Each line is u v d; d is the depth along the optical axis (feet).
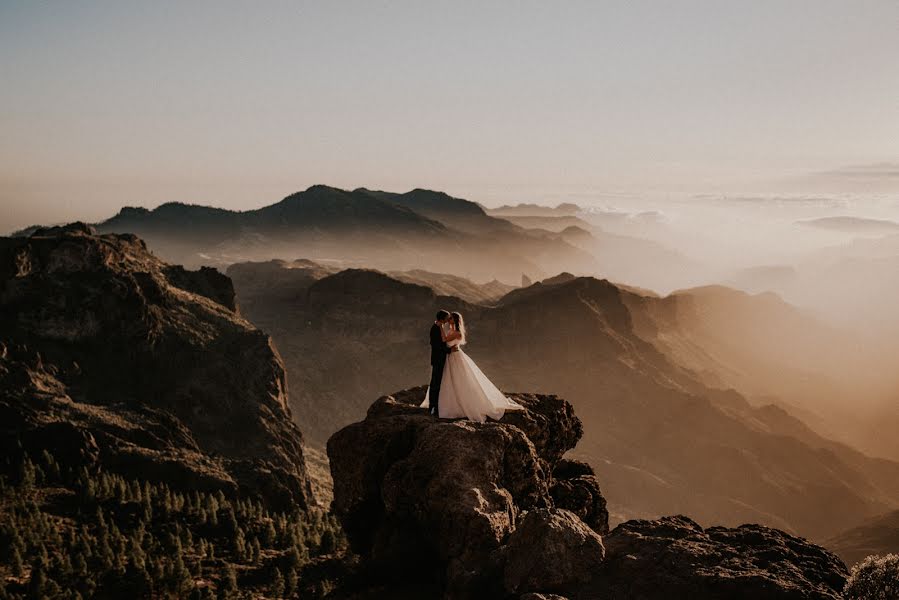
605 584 40.73
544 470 59.06
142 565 277.44
